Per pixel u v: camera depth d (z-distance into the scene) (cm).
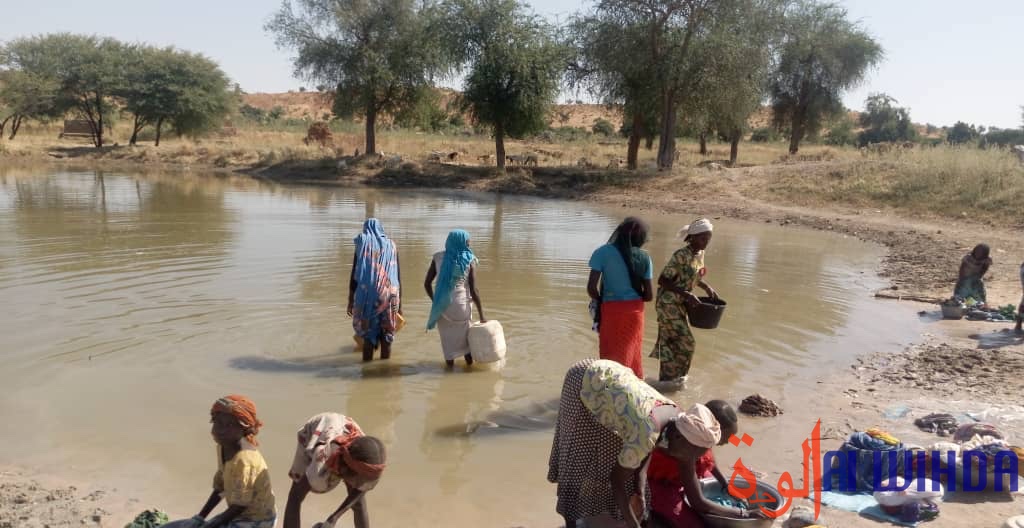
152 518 421
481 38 3556
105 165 4247
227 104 5394
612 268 654
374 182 3459
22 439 569
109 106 5388
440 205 2534
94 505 477
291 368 745
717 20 3155
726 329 923
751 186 2755
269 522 401
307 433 401
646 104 3316
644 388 423
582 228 1923
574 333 881
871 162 2647
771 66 3666
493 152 4738
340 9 3878
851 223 2033
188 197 2552
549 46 3562
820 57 4388
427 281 772
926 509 459
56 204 2186
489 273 1241
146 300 985
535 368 762
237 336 839
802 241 1772
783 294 1136
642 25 3209
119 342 803
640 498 423
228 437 390
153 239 1533
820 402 672
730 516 424
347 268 1236
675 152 4116
